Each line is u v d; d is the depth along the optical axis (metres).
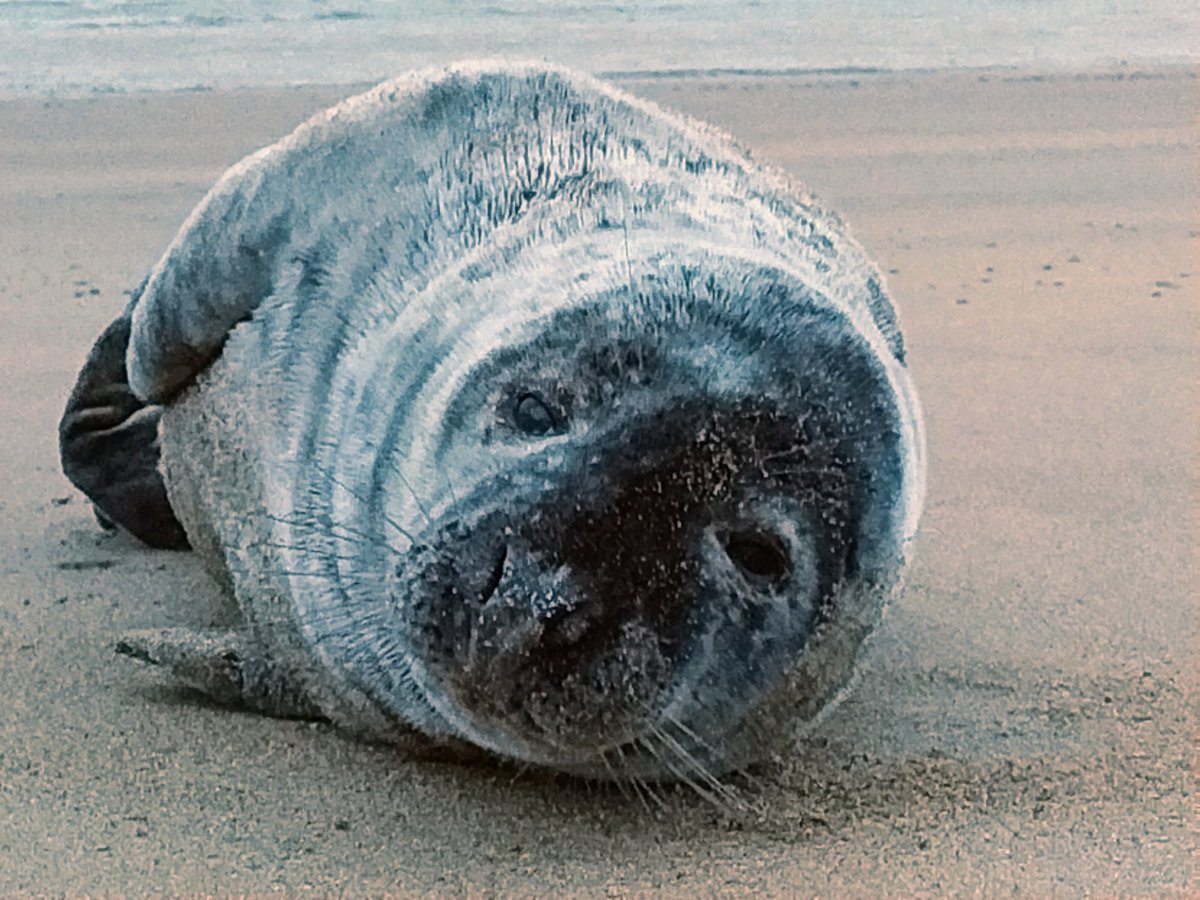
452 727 3.24
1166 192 9.49
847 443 3.10
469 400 3.10
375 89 4.22
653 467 2.88
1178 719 3.61
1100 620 4.17
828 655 3.25
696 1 15.12
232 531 3.84
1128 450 5.46
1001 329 6.83
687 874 2.90
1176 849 2.94
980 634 4.09
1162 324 6.93
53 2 14.38
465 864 2.95
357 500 3.34
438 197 3.82
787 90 12.17
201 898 2.75
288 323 3.84
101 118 10.98
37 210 8.77
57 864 2.85
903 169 9.93
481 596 2.84
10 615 4.05
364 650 3.32
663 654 2.91
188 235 4.02
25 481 5.07
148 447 4.56
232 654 3.60
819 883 2.85
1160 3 15.97
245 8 14.20
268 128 10.71
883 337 3.62
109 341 4.48
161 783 3.19
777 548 3.03
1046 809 3.15
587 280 3.16
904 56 13.57
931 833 3.04
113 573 4.40
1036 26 14.95
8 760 3.25
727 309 3.04
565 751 2.96
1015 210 9.00
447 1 14.70
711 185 3.82
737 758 3.28
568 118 3.96
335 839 3.01
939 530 4.78
